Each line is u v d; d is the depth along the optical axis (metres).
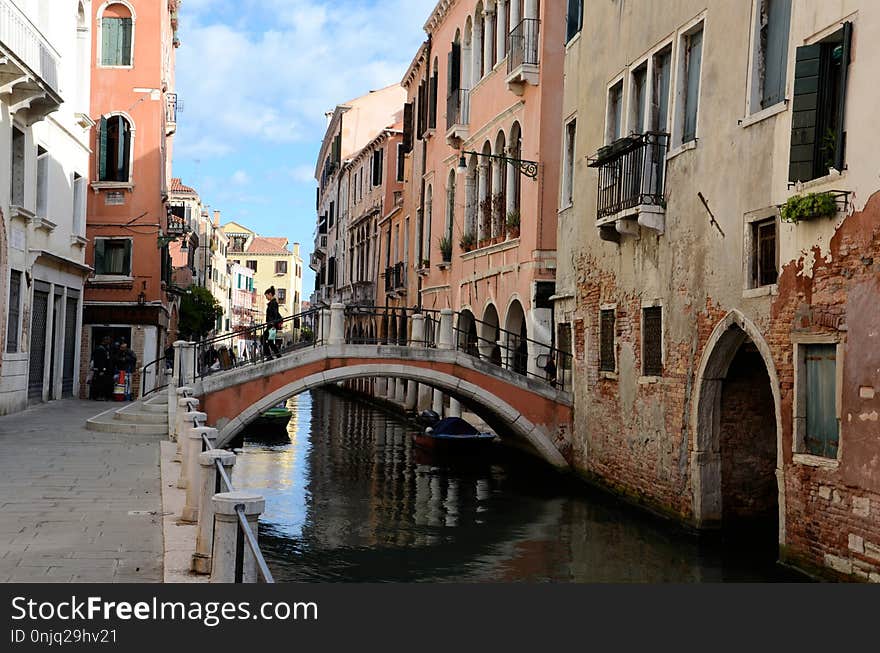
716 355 12.55
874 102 9.27
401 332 34.75
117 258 29.02
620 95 16.36
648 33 14.95
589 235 17.41
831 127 10.15
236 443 25.05
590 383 17.38
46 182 20.52
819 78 10.16
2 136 17.25
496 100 23.31
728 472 13.03
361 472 20.09
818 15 10.28
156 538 7.94
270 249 102.56
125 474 11.30
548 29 20.17
